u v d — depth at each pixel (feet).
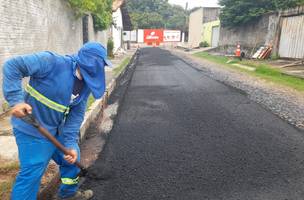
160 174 12.17
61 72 7.75
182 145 15.21
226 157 13.82
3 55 18.45
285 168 12.84
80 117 9.01
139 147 14.96
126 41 132.36
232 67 52.65
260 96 26.96
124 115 20.63
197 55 88.17
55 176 11.20
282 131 17.39
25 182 8.17
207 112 21.38
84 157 13.73
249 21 73.97
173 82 35.50
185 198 10.52
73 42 39.11
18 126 7.94
